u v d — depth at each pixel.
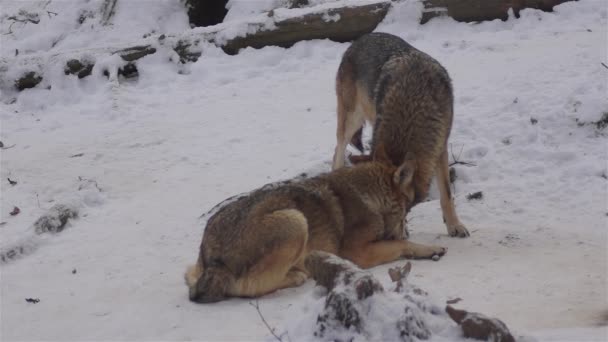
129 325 5.34
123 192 8.89
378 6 13.29
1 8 16.48
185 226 7.73
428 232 7.37
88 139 10.62
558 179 8.21
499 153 8.84
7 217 8.34
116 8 15.59
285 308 5.42
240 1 15.27
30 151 10.33
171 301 5.78
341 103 8.98
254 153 9.68
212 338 4.92
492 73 10.78
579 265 6.03
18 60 13.37
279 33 13.39
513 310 5.07
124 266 6.80
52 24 15.53
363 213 6.35
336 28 13.36
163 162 9.66
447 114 7.08
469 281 5.73
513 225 7.33
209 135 10.43
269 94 11.77
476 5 13.12
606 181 7.98
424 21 13.28
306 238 5.86
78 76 13.19
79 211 8.29
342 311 4.16
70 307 5.85
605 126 8.88
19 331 5.43
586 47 11.06
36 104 12.83
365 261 6.38
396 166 6.61
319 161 9.06
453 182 8.56
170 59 13.46
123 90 12.53
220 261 5.73
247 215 5.84
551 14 12.98
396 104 6.89
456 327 4.13
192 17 16.14
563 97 9.49
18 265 7.08
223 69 13.01
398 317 4.09
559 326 4.73
